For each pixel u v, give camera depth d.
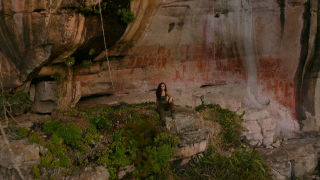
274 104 10.30
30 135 6.14
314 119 10.27
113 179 6.34
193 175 7.32
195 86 10.45
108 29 7.24
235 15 9.27
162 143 7.05
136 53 9.20
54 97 7.46
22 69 6.67
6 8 6.01
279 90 10.33
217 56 10.27
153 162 6.81
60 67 7.53
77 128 6.18
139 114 7.16
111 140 6.50
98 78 9.15
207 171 7.20
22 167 5.33
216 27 9.48
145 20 8.21
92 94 9.42
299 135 10.12
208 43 9.87
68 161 5.92
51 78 7.57
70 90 8.00
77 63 7.95
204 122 8.55
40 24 6.25
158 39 9.14
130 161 6.59
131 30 7.88
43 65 6.77
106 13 6.94
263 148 9.36
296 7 8.92
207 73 10.48
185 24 9.17
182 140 7.35
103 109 8.08
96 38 7.21
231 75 10.53
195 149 7.66
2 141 5.77
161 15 8.45
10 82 6.68
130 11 7.20
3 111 6.63
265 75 10.29
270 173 8.27
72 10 6.32
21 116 7.13
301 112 10.33
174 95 10.05
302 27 9.20
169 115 7.52
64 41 6.44
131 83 9.80
